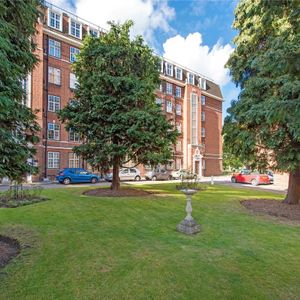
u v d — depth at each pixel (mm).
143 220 7727
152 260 4699
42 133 25953
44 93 26625
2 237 5996
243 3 10812
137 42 13984
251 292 3658
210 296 3535
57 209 9141
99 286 3748
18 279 3914
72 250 5148
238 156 11109
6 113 4539
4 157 4863
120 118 12453
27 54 5566
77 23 29469
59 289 3645
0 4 4297
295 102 3365
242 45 11266
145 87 13141
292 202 10406
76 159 29031
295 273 4289
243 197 12906
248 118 9125
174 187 17547
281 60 3348
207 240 5914
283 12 3736
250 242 5805
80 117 12852
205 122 45781
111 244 5535
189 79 43188
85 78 13562
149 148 13414
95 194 13156
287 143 8844
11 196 11250
